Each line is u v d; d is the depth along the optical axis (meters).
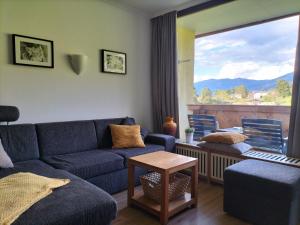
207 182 2.90
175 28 3.49
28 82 2.58
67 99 2.91
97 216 1.41
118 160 2.50
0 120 2.27
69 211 1.31
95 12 3.12
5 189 1.39
